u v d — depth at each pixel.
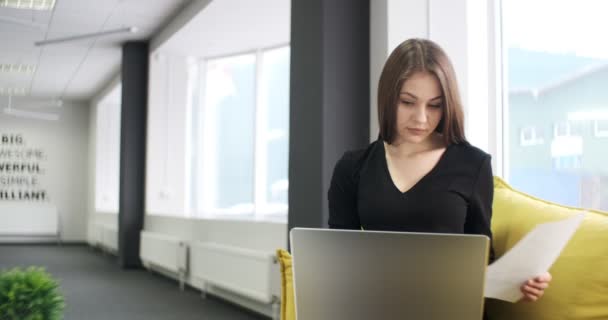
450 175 1.25
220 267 5.18
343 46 2.96
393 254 0.97
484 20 2.56
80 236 12.23
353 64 2.97
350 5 2.98
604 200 2.11
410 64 1.21
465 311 0.93
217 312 4.91
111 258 9.30
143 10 6.16
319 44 2.93
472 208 1.26
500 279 1.07
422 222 1.25
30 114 11.25
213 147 6.74
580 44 2.21
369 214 1.30
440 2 2.61
